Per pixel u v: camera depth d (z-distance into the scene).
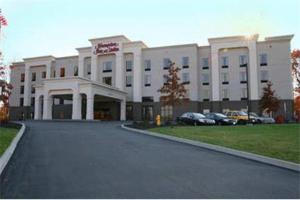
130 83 48.88
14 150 11.12
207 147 13.38
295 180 7.41
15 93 58.06
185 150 12.44
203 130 20.28
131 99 48.41
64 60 53.78
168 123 29.52
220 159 10.37
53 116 50.91
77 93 35.66
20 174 7.51
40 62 55.06
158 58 48.53
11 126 20.33
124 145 13.36
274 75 44.06
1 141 12.06
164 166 8.86
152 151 11.83
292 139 14.50
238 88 45.31
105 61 50.22
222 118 29.48
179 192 6.15
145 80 48.66
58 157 9.90
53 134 17.09
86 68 51.22
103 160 9.53
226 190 6.38
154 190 6.26
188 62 47.09
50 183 6.68
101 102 49.19
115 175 7.53
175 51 47.88
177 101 28.67
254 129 20.28
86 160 9.46
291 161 9.34
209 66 47.41
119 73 48.56
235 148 12.22
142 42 49.12
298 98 53.62
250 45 45.12
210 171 8.31
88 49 51.00
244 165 9.32
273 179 7.48
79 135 16.98
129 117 48.19
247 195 6.04
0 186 6.43
